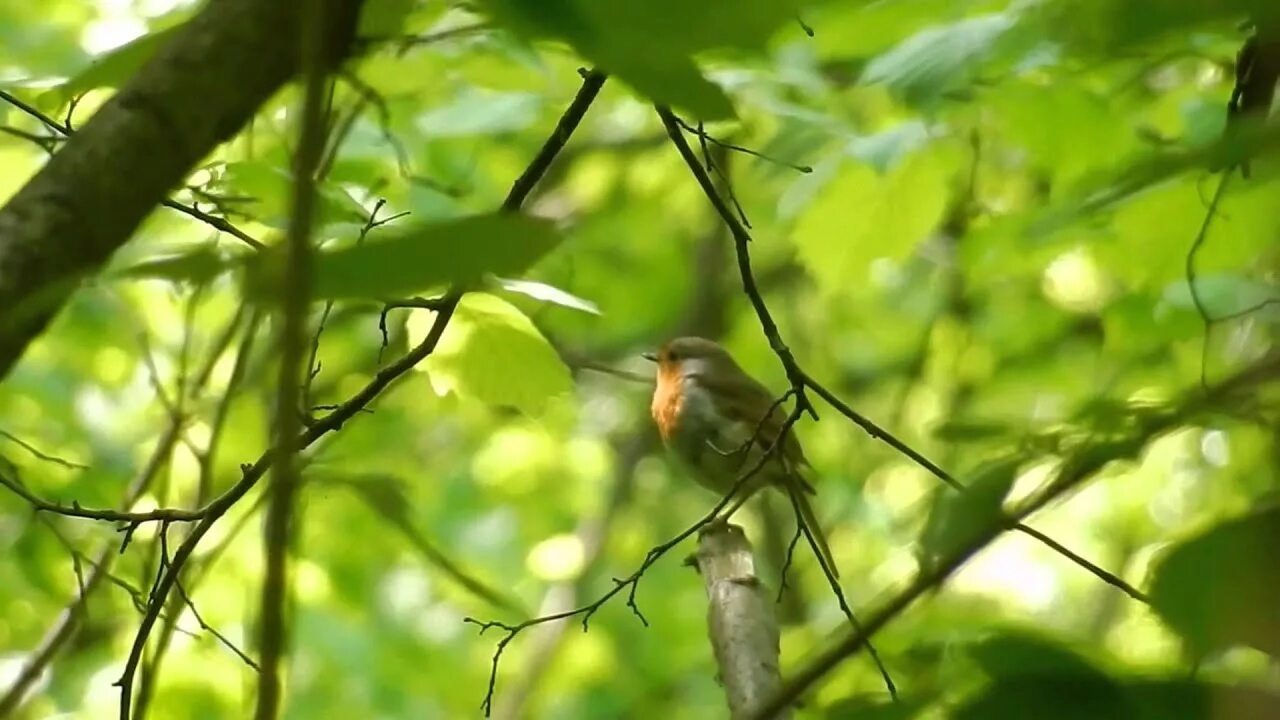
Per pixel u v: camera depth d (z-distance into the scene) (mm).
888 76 5047
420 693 15586
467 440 17750
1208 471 6684
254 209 5840
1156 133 6227
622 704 18125
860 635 1948
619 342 18641
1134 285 6332
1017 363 11516
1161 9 1832
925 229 7754
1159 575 1699
